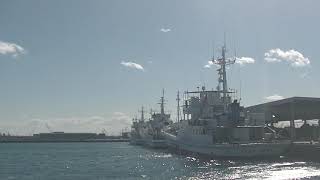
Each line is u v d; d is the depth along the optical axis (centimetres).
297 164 9000
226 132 10838
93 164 11044
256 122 11450
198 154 11375
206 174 7681
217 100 12475
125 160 12206
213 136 10862
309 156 9650
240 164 9275
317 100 10825
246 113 11706
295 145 9925
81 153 17138
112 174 8331
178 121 17088
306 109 12488
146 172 8531
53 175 8456
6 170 9594
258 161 9762
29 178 8025
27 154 16900
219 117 11175
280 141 10506
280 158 9869
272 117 13362
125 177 7769
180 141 13250
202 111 12512
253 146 9800
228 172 7831
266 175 7262
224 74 12444
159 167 9475
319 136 13050
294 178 6875
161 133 18962
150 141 19925
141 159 12344
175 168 9081
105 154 15875
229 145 9962
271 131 11525
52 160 12950
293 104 11094
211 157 10512
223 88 12431
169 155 13962
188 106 13150
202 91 12744
